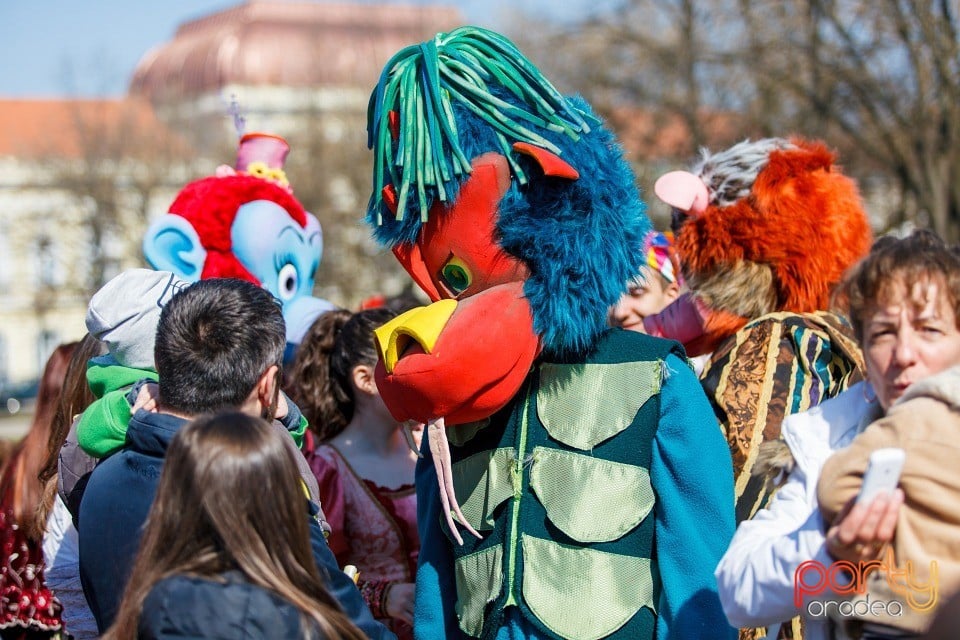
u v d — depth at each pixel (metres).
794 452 2.07
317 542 2.36
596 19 17.25
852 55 14.05
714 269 3.00
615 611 2.42
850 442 2.01
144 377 2.81
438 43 2.56
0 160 34.22
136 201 29.45
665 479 2.44
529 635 2.47
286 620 1.99
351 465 3.55
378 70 26.56
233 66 44.97
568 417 2.52
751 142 3.14
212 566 2.02
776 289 2.96
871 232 3.11
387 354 2.47
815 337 2.75
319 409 3.67
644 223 2.54
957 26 13.34
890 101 14.16
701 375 2.86
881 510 1.74
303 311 4.20
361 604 2.36
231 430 2.06
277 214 4.09
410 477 3.59
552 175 2.40
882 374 1.91
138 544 2.31
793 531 1.95
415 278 2.63
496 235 2.48
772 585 1.90
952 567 1.75
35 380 34.38
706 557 2.39
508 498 2.54
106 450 2.60
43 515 3.17
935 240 1.93
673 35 16.52
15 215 33.41
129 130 29.98
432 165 2.48
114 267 29.55
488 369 2.40
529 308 2.46
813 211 2.91
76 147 31.25
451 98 2.51
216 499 2.01
